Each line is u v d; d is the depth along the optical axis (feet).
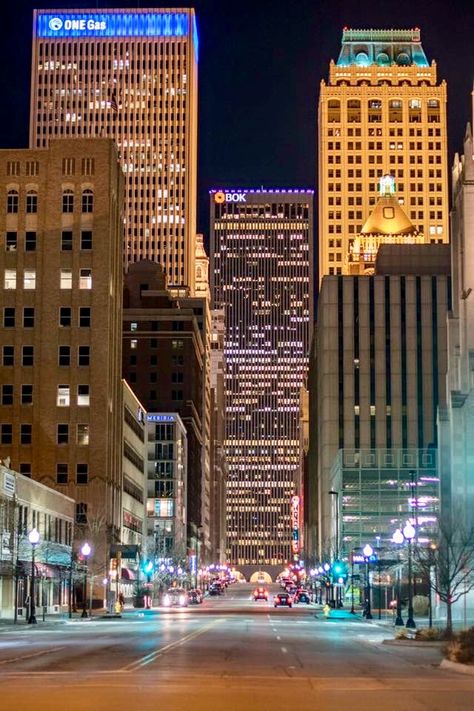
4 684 112.88
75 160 490.49
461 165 432.25
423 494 589.73
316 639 221.05
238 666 141.38
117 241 511.40
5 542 325.21
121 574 490.49
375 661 157.58
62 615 365.40
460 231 424.87
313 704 96.07
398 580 308.60
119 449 504.43
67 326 477.36
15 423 471.62
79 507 462.19
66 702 94.68
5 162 491.72
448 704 97.25
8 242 485.97
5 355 476.95
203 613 410.93
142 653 164.14
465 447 387.14
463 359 398.42
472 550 319.06
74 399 471.21
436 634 209.87
